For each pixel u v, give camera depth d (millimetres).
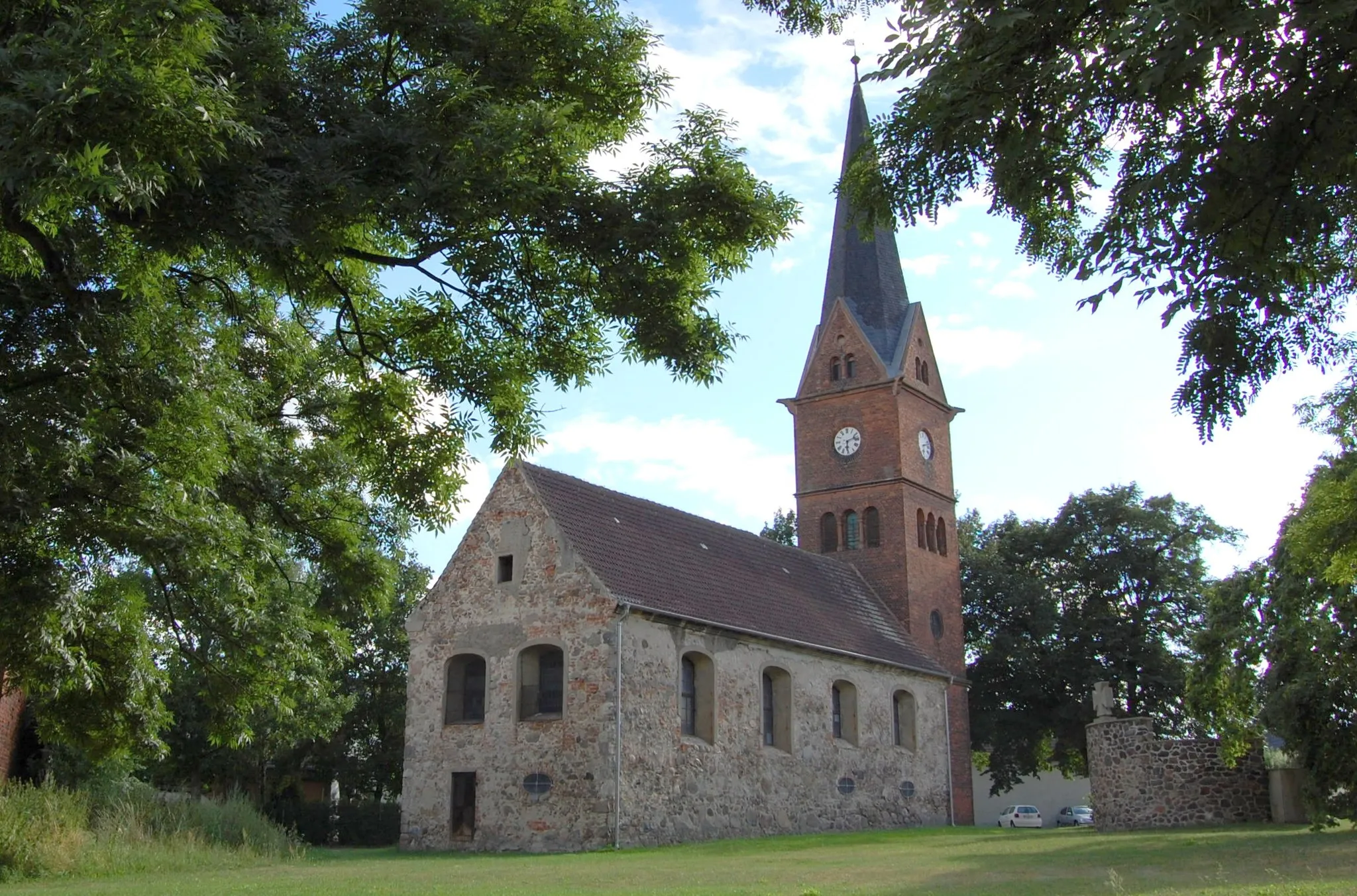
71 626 15203
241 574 19453
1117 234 7879
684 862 21891
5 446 13656
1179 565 56406
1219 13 6809
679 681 31672
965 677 49000
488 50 12422
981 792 80875
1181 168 7562
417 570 49750
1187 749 33750
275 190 10188
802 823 34969
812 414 50875
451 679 32344
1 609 14781
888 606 46750
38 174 8680
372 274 14438
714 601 34531
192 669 20953
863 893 13328
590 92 13000
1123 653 54781
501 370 14266
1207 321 8016
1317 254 8516
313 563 22000
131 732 18234
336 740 48500
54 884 17234
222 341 16891
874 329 51000
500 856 26969
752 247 12773
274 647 20578
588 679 29703
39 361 14141
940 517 50500
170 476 16031
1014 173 8555
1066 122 8117
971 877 16062
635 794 29141
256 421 20469
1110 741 35000
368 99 12008
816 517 49469
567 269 13117
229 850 23641
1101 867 17594
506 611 31609
